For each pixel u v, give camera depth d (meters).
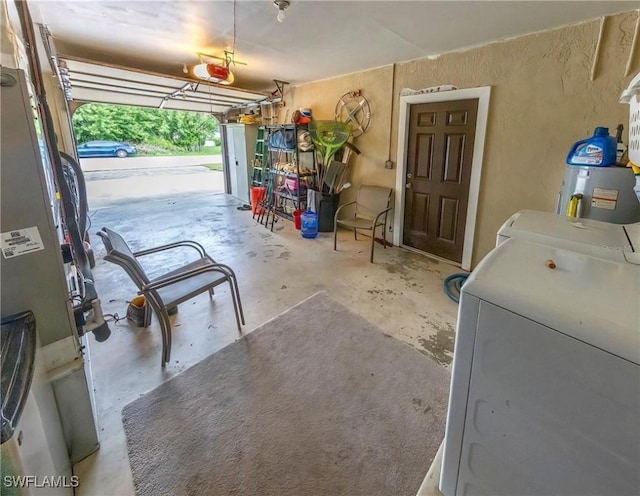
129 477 1.25
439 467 1.01
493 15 2.17
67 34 2.74
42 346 1.10
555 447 0.67
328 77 4.37
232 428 1.47
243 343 2.08
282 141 4.97
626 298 0.66
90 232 4.41
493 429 0.76
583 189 1.76
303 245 4.05
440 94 3.14
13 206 0.97
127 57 3.46
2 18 1.14
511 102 2.69
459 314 0.77
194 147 17.84
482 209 3.06
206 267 2.02
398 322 2.34
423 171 3.56
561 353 0.62
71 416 1.25
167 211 5.74
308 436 1.43
